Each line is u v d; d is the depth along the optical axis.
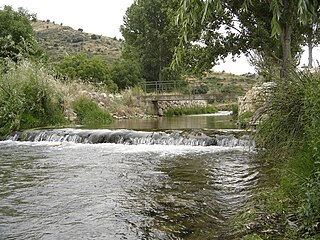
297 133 4.88
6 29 25.89
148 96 25.22
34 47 18.53
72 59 31.55
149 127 15.12
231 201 4.96
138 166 7.59
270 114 5.42
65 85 19.50
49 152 9.65
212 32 18.92
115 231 3.93
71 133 12.24
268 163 6.98
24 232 3.93
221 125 16.30
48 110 15.34
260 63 6.39
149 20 39.06
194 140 10.91
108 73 31.84
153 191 5.53
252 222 3.94
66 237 3.78
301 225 3.57
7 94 13.96
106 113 19.27
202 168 7.31
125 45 42.69
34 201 5.03
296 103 4.93
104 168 7.37
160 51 38.38
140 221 4.23
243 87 22.36
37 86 14.90
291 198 4.47
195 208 4.68
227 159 8.30
